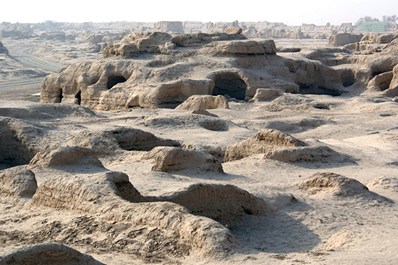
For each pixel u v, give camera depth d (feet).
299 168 71.05
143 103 143.64
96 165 61.77
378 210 52.60
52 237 39.58
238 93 164.86
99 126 93.25
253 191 53.72
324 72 181.68
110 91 154.40
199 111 111.24
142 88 147.74
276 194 53.36
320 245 41.45
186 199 46.50
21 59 358.43
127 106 147.02
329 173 59.26
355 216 49.98
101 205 41.70
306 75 179.83
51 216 43.47
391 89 165.07
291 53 201.87
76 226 40.22
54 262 28.19
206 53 170.60
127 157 69.67
